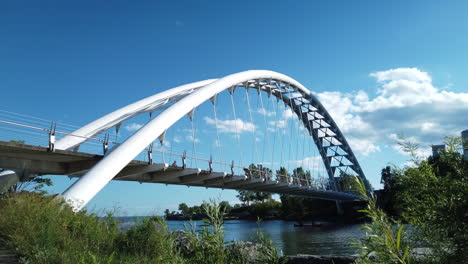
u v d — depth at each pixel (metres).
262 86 49.34
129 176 21.12
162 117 20.95
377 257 2.74
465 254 2.37
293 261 11.97
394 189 3.15
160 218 4.98
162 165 19.61
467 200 2.40
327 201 80.44
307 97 62.38
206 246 3.34
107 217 11.48
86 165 18.11
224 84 29.53
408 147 3.28
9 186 16.45
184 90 31.14
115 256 8.64
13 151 14.81
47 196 12.21
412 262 2.57
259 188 35.56
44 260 7.22
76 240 8.90
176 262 3.64
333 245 28.36
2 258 7.75
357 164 72.81
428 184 2.88
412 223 2.88
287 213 84.75
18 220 9.20
